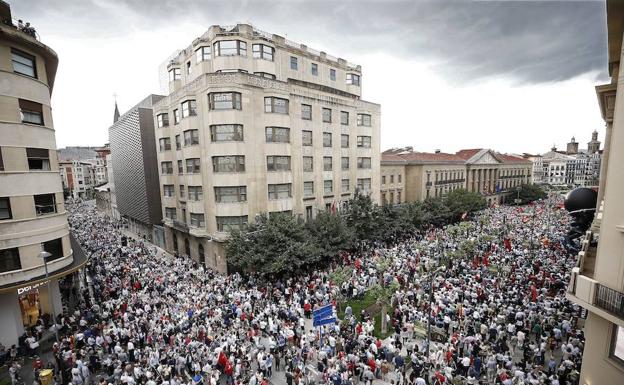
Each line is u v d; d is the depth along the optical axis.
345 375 13.08
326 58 40.09
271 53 33.03
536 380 12.55
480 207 57.09
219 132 28.58
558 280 21.62
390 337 17.98
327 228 29.33
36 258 18.44
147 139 43.91
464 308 18.31
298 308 19.41
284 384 14.55
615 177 8.97
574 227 16.44
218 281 25.42
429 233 41.56
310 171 35.34
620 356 9.09
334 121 37.84
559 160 137.38
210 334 17.03
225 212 29.11
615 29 11.09
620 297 8.65
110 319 19.91
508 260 27.14
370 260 29.03
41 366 14.91
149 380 13.05
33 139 18.41
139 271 27.83
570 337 15.57
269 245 25.02
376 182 44.84
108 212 74.81
